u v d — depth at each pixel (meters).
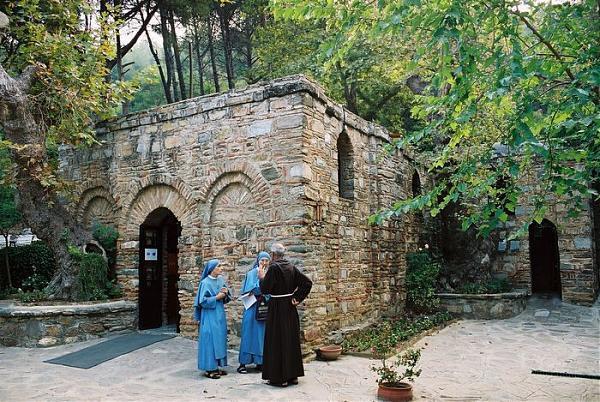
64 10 11.21
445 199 5.33
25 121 9.98
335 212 9.43
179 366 7.55
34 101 10.28
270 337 6.65
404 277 12.39
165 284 11.08
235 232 9.00
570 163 9.97
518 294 12.91
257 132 8.82
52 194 10.52
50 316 8.84
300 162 8.34
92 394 6.19
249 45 20.66
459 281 13.90
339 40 5.73
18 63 11.46
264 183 8.66
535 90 4.95
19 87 9.93
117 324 9.76
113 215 11.03
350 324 9.75
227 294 7.27
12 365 7.61
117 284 10.58
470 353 8.76
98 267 10.33
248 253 8.80
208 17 17.59
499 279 14.24
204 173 9.38
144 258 10.52
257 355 7.23
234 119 9.10
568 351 8.89
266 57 17.78
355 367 7.62
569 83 5.07
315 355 8.18
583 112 4.93
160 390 6.38
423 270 12.49
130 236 10.48
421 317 11.83
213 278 7.32
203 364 6.92
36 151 10.03
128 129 10.60
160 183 10.00
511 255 14.44
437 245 14.68
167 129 9.98
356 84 19.66
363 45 16.12
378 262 11.00
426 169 14.18
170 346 8.69
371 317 10.63
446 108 6.45
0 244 16.81
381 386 6.10
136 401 5.92
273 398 6.05
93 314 9.35
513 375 7.29
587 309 12.88
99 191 11.16
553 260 15.48
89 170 11.27
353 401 5.97
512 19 5.03
